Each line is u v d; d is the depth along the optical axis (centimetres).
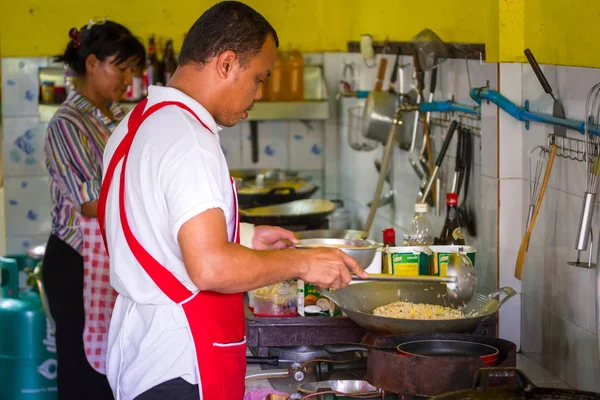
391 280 202
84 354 282
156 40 451
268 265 155
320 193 480
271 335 217
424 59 301
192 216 145
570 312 223
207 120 158
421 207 259
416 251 233
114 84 281
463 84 278
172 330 160
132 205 156
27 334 326
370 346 180
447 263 216
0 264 358
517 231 253
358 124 386
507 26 245
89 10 444
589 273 212
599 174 200
